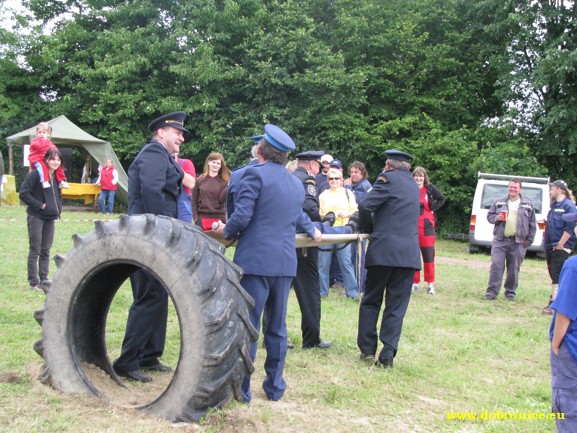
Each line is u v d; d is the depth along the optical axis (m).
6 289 7.20
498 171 19.70
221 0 24.50
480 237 16.62
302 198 4.27
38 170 7.16
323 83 21.72
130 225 3.72
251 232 4.05
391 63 23.44
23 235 12.05
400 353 5.70
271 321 4.18
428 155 21.25
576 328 3.05
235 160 22.48
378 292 5.36
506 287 9.48
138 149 24.05
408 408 4.25
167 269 3.52
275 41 22.53
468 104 24.12
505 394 4.66
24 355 4.60
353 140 22.19
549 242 8.43
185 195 5.80
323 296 8.49
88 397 3.72
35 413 3.45
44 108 26.42
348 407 4.17
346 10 24.30
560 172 21.89
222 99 24.02
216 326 3.43
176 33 23.66
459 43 23.48
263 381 4.45
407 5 24.02
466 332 6.80
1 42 26.28
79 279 3.81
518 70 21.70
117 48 24.28
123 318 6.18
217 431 3.39
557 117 19.61
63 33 25.94
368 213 5.29
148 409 3.53
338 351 5.67
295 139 22.41
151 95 24.17
